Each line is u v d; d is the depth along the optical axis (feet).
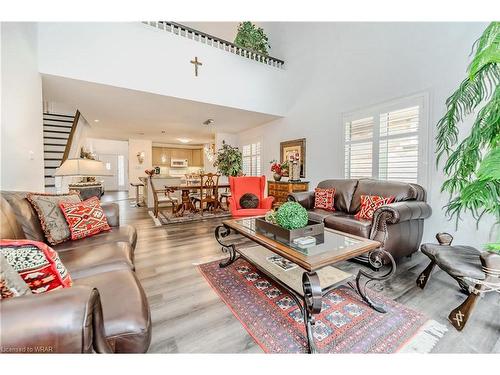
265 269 6.27
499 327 4.88
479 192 5.96
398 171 11.05
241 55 15.74
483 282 4.61
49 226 5.95
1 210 4.54
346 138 13.67
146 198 21.84
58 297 2.23
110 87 11.27
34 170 8.86
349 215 10.23
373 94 12.14
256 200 12.92
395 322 5.00
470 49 8.61
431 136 9.78
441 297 6.07
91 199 7.61
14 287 2.48
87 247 5.71
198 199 18.62
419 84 10.19
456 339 4.51
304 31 16.33
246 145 23.61
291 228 6.02
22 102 7.89
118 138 27.78
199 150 33.37
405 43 10.68
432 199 9.77
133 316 3.12
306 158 16.57
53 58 9.71
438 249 6.06
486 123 6.31
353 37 13.07
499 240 6.41
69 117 16.55
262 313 5.33
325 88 14.93
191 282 6.88
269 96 17.08
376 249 5.98
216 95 14.40
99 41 10.64
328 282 6.37
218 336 4.57
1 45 6.60
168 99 13.24
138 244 10.61
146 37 11.84
